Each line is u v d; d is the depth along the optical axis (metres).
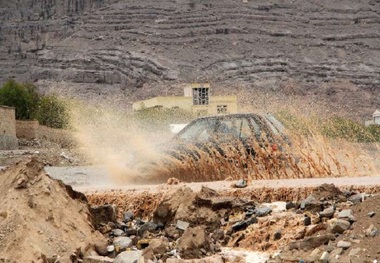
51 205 32.50
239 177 54.62
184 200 35.34
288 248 30.25
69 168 91.44
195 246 31.52
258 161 55.03
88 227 33.00
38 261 29.70
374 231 29.48
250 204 36.16
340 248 29.00
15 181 32.75
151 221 35.69
